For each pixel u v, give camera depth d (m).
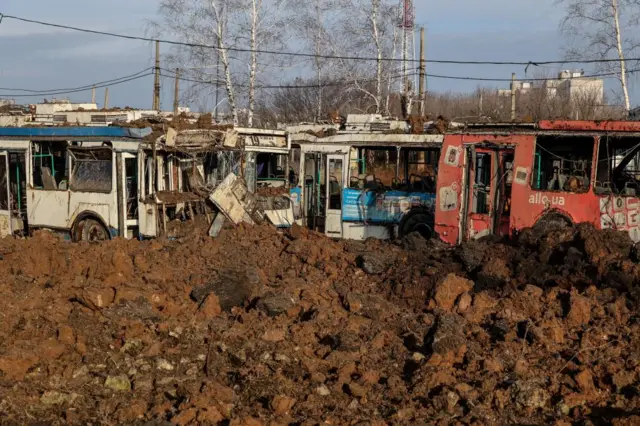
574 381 8.27
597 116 40.59
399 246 15.20
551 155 16.47
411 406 7.78
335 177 21.14
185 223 17.00
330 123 22.67
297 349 9.42
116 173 17.27
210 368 8.93
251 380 8.41
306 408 7.77
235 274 11.61
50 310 10.28
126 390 8.45
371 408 7.84
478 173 17.45
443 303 11.13
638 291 10.89
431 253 14.23
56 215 18.59
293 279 12.33
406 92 40.06
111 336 9.80
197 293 11.30
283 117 45.81
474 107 54.09
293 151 21.92
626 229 15.21
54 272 12.48
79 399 8.12
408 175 20.27
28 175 19.33
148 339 9.73
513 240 15.12
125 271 11.95
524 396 7.86
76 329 9.82
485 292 11.44
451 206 17.64
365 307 10.87
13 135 19.62
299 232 16.09
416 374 8.45
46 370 8.80
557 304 10.73
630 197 15.21
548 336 9.64
